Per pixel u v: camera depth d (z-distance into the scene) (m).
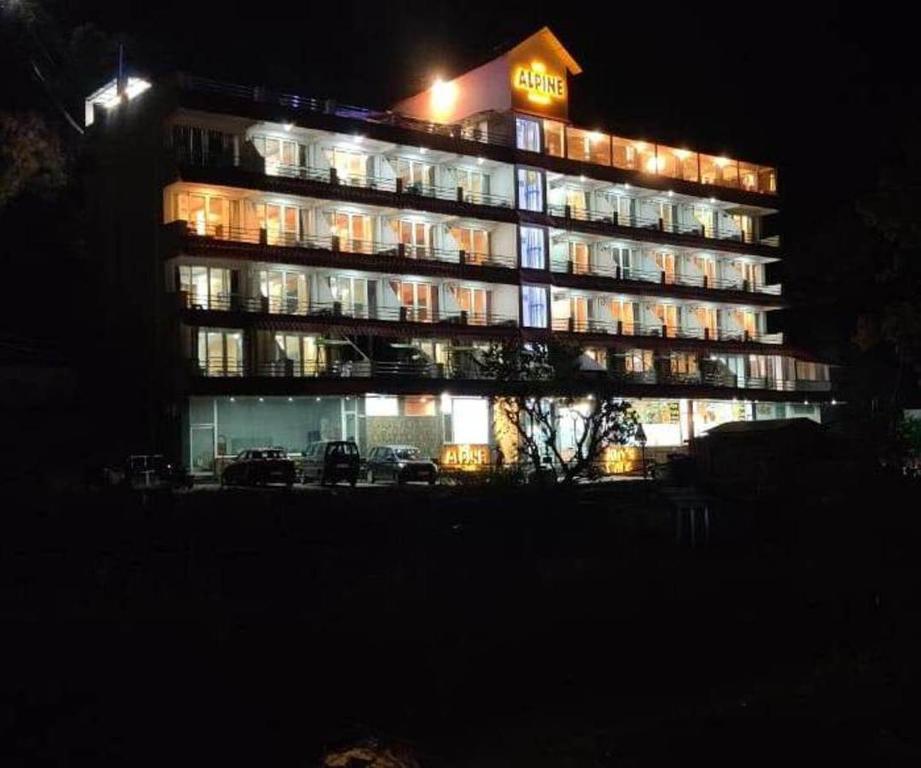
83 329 53.81
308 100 55.28
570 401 35.84
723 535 29.48
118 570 19.27
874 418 38.38
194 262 50.38
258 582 19.94
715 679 18.88
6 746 12.64
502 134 62.94
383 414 54.03
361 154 57.19
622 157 70.44
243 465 41.97
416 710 16.02
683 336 71.06
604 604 21.53
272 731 14.31
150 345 50.78
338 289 55.59
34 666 14.46
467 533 25.20
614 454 52.78
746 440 43.69
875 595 23.48
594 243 67.81
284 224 53.66
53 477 40.75
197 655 15.80
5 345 50.25
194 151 51.03
